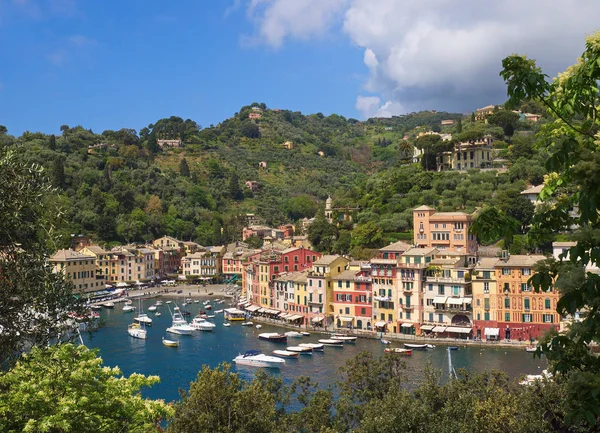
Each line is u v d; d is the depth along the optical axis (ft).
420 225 567.59
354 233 639.35
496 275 429.38
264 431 153.28
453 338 437.17
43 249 92.63
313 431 169.17
